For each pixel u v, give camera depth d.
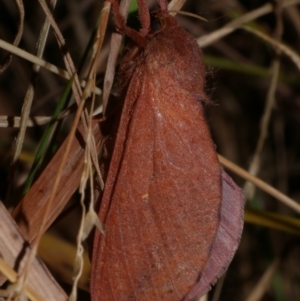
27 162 0.21
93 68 0.16
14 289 0.15
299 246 0.25
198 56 0.17
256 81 0.26
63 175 0.16
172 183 0.16
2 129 0.22
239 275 0.26
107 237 0.16
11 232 0.15
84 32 0.24
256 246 0.26
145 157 0.16
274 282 0.24
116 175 0.16
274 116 0.27
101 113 0.17
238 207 0.17
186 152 0.16
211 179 0.16
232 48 0.26
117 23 0.16
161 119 0.16
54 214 0.16
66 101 0.17
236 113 0.27
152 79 0.16
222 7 0.24
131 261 0.16
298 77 0.24
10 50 0.16
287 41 0.26
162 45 0.16
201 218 0.16
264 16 0.26
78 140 0.16
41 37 0.17
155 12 0.17
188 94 0.16
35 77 0.17
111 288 0.16
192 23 0.24
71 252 0.21
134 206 0.16
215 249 0.17
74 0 0.24
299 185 0.28
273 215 0.19
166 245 0.16
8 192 0.17
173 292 0.16
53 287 0.15
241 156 0.27
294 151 0.28
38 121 0.17
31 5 0.24
